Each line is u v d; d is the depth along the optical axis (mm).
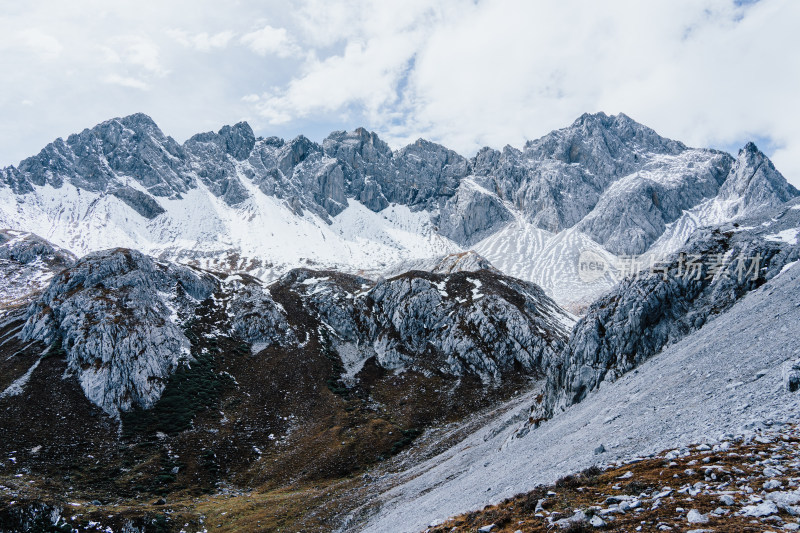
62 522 51344
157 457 81625
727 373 33656
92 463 76438
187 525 57250
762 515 13523
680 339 59000
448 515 34438
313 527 56500
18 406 83750
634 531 15219
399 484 68750
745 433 20891
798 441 18312
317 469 85000
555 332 148375
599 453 30156
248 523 58438
